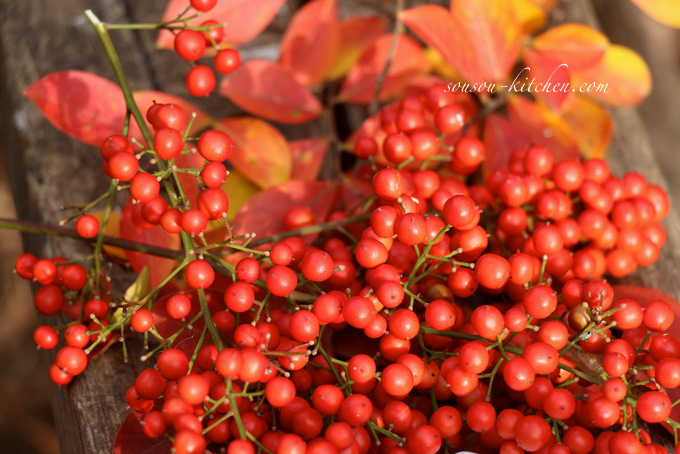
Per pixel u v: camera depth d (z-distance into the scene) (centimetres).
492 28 43
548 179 41
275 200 42
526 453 37
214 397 36
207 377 36
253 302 37
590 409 36
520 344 38
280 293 37
